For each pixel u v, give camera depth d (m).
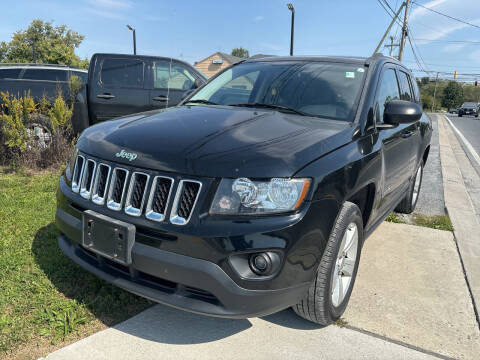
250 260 2.04
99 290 2.85
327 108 2.98
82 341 2.34
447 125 27.09
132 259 2.18
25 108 6.35
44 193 5.06
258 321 2.64
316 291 2.34
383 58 3.64
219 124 2.54
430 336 2.59
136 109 7.03
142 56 7.08
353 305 2.88
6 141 6.36
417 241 4.17
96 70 6.91
